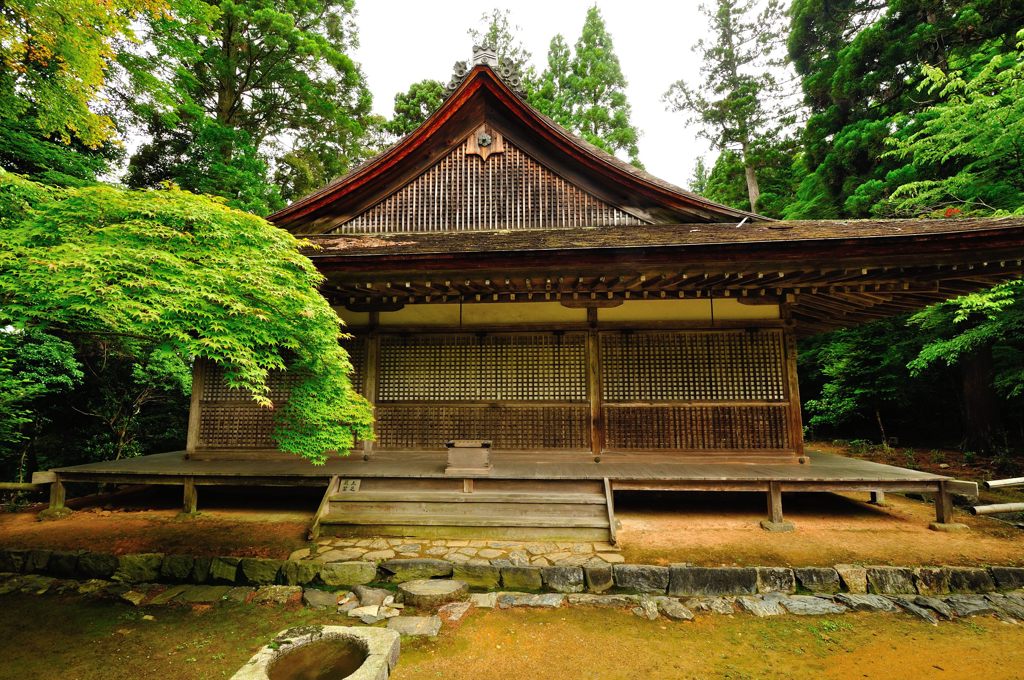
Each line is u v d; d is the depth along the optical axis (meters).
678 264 5.72
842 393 13.19
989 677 3.13
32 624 3.93
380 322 7.24
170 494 7.38
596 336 6.97
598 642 3.59
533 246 6.16
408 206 8.20
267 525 5.85
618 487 5.77
